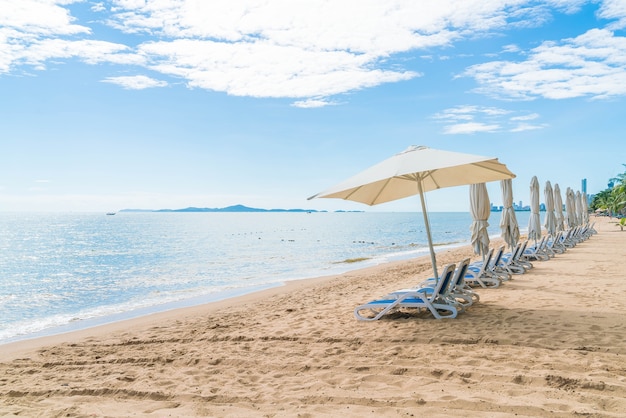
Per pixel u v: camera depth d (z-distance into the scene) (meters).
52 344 7.03
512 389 3.67
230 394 3.97
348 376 4.29
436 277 6.69
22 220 117.88
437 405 3.43
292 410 3.52
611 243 21.09
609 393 3.53
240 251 29.00
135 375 4.75
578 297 7.70
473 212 9.45
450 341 5.29
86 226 79.06
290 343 5.77
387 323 6.39
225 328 7.18
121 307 11.05
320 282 13.47
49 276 17.81
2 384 4.70
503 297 7.97
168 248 32.22
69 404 3.95
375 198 7.65
